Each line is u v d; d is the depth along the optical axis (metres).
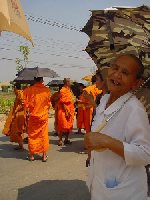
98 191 1.94
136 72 1.96
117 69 1.97
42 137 7.25
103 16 2.15
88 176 2.09
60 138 9.34
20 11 1.76
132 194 1.87
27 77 8.24
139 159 1.81
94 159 1.98
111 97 2.04
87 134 1.87
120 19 2.10
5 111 18.25
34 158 7.56
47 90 7.25
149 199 4.59
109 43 2.32
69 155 7.99
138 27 2.07
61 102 9.10
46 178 6.00
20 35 1.85
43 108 7.25
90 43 2.37
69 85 9.15
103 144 1.81
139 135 1.84
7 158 7.55
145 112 1.90
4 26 1.82
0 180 5.86
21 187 5.50
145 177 1.95
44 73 8.27
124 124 1.89
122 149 1.79
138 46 2.14
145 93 2.05
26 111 8.39
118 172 1.89
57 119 9.61
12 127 8.44
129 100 1.92
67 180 5.89
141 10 1.92
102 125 1.93
